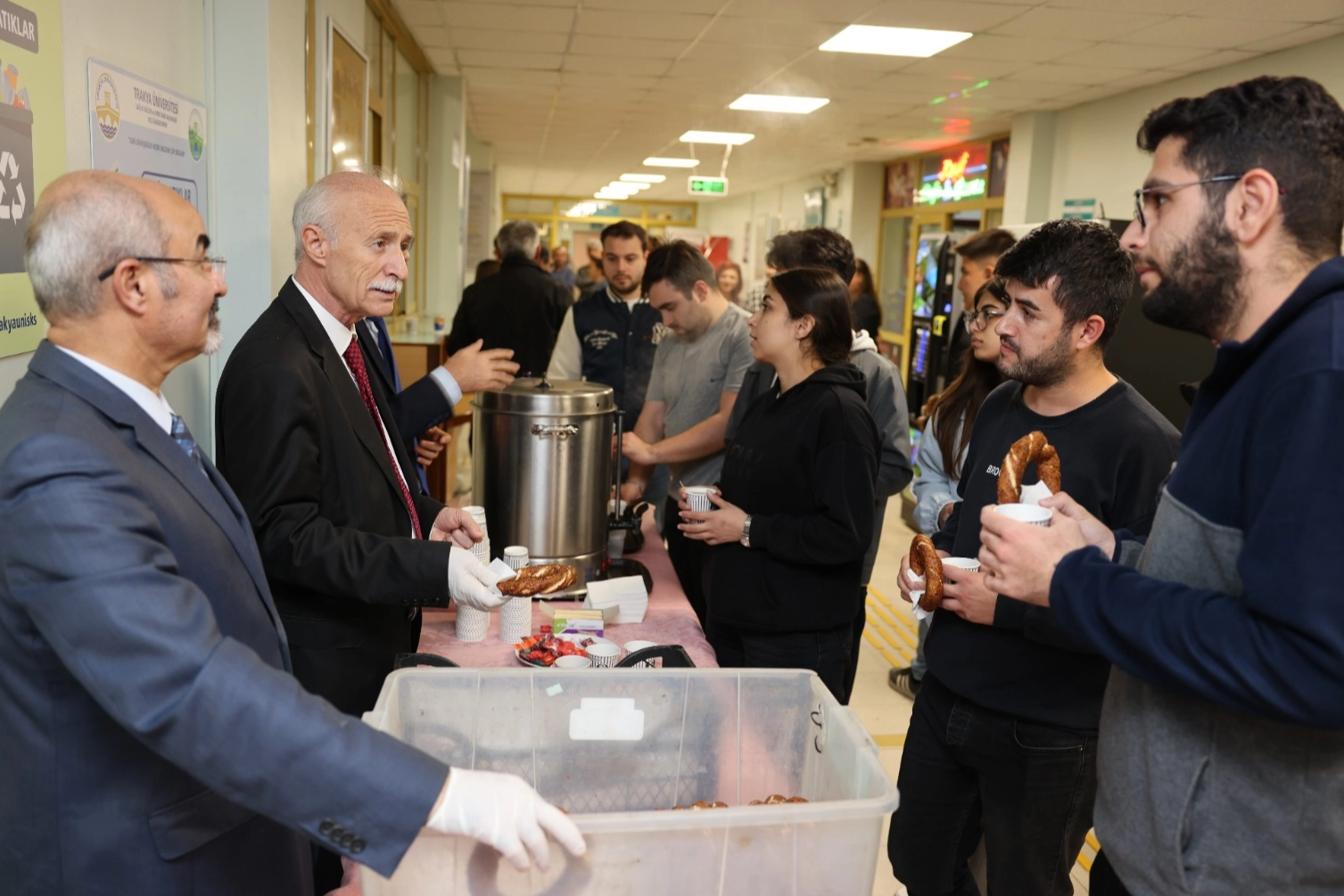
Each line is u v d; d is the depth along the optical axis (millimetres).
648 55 6121
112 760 974
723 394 2914
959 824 1734
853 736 1141
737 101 7781
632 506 2662
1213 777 1000
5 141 1333
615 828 939
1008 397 1701
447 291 7520
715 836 968
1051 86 6508
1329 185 940
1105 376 1581
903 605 4770
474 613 1964
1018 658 1538
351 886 1268
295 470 1523
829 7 4715
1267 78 966
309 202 1677
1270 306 968
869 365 2559
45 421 912
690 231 20141
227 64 2531
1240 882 996
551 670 1309
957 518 1798
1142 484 1498
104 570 856
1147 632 932
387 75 5332
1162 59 5492
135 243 968
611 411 2277
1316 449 850
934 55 5691
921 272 7539
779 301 2074
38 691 950
